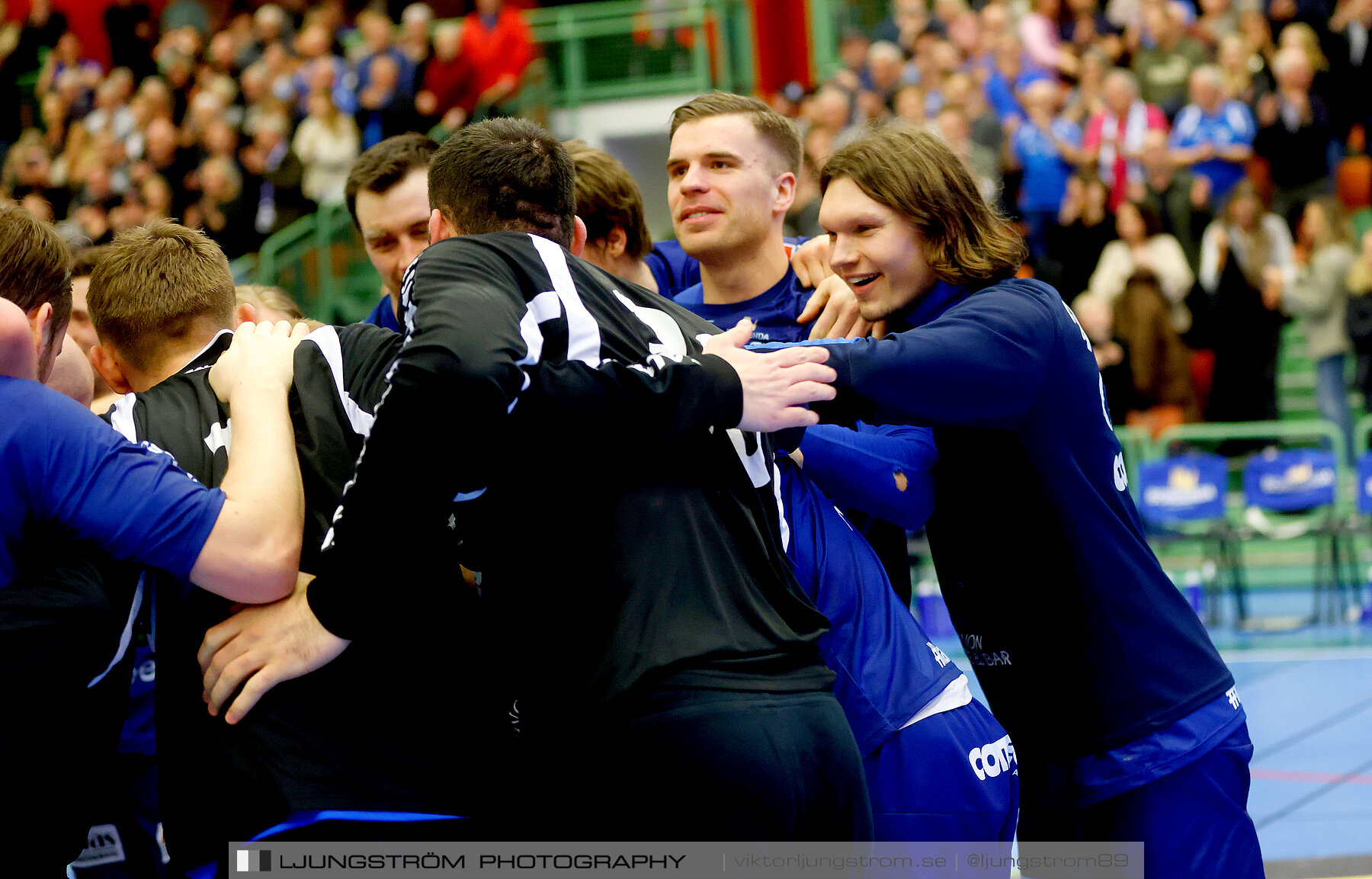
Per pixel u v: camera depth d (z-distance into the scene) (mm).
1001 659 6480
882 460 6289
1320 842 11227
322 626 5102
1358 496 21234
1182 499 21422
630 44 33344
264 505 5156
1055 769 6336
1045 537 6172
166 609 5453
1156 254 24234
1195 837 6133
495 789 5441
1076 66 27844
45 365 5617
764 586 5270
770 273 8188
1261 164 26578
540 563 5133
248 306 7086
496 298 4922
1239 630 21078
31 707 5074
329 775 5094
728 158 7820
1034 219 25266
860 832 5180
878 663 5820
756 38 35000
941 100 27219
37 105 36594
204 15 34594
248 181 27953
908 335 5734
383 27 28609
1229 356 24125
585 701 4953
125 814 7461
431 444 4695
